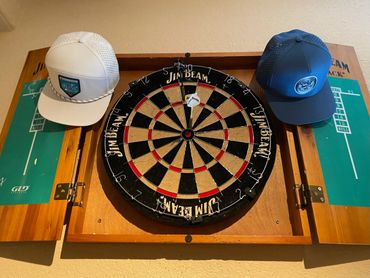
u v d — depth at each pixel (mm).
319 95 1025
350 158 968
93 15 1408
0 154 1027
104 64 1003
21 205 927
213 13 1373
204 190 929
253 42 1295
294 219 932
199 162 975
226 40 1305
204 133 1022
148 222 951
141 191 933
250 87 1158
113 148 1000
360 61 1238
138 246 947
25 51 1339
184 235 871
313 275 901
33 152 1011
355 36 1299
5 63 1312
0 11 1329
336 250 929
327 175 938
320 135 996
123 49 1311
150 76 1129
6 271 942
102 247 954
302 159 959
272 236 862
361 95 1087
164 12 1392
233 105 1063
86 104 1028
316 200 900
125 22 1380
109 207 979
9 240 883
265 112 1040
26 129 1062
